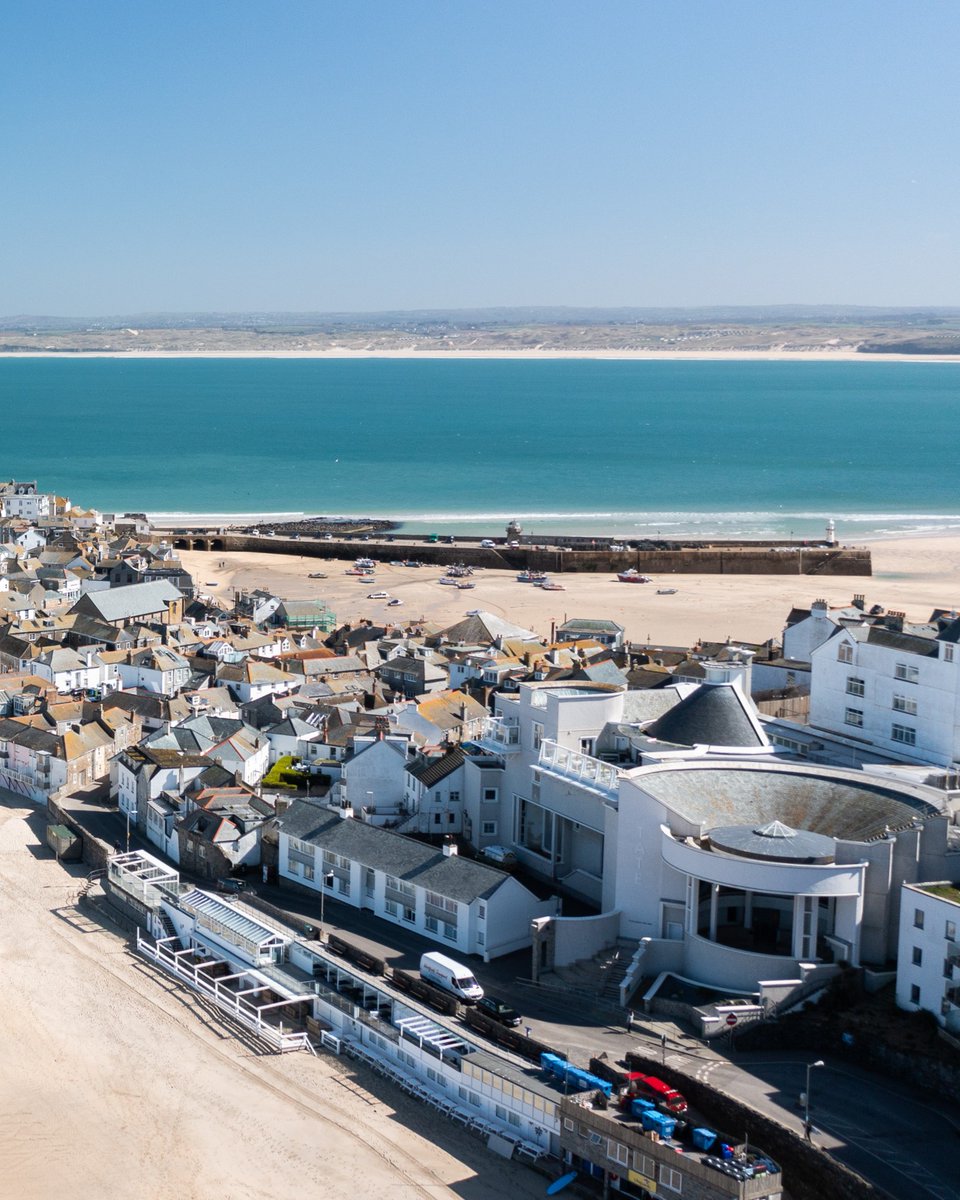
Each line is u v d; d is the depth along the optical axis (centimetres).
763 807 13562
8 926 14850
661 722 15588
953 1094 10631
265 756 19375
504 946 13712
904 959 11719
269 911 14900
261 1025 12644
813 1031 11512
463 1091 11394
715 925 12575
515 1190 10225
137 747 18775
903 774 14175
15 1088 11650
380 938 14162
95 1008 13050
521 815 15888
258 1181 10375
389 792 17125
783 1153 9956
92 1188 10306
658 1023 11900
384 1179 10362
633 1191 9831
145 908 14950
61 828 17462
